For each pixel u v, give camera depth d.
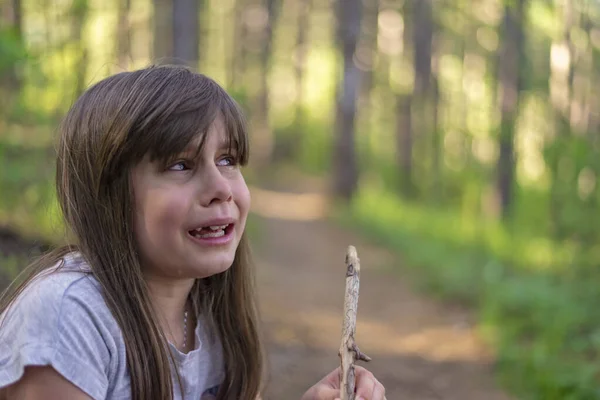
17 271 3.88
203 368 1.73
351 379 1.61
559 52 8.52
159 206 1.49
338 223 15.62
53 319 1.39
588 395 4.00
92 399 1.40
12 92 5.70
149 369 1.48
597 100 8.06
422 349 5.71
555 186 8.74
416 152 23.52
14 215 5.29
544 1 8.40
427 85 21.34
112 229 1.51
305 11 32.53
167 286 1.62
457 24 18.16
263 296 7.24
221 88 1.60
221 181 1.52
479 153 18.16
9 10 5.93
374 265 10.00
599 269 7.20
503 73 11.62
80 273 1.46
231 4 28.56
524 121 11.12
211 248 1.54
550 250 8.88
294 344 5.52
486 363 5.24
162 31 13.85
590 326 5.29
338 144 18.48
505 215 13.38
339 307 7.29
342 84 18.55
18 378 1.37
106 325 1.44
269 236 12.79
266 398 2.22
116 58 7.38
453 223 14.16
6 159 5.38
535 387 4.38
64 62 6.19
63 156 1.57
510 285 6.72
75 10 6.36
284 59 35.22
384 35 29.05
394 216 16.14
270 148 30.83
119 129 1.48
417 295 7.84
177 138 1.47
